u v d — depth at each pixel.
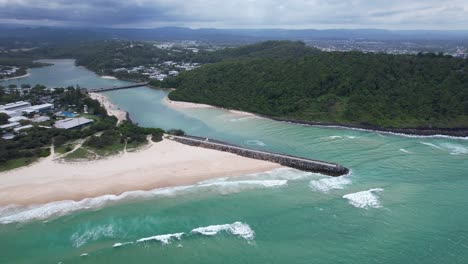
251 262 44.19
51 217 53.56
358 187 63.91
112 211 55.31
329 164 71.56
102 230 50.50
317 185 65.00
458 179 66.62
